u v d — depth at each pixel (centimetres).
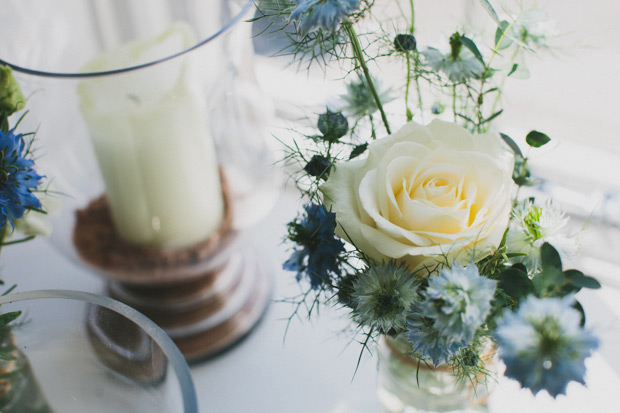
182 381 35
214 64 43
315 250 38
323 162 37
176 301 51
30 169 38
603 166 54
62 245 48
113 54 47
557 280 33
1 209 38
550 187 55
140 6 55
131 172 43
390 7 56
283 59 61
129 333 37
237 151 48
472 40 38
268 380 49
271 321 52
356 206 35
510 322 30
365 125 48
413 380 42
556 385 29
